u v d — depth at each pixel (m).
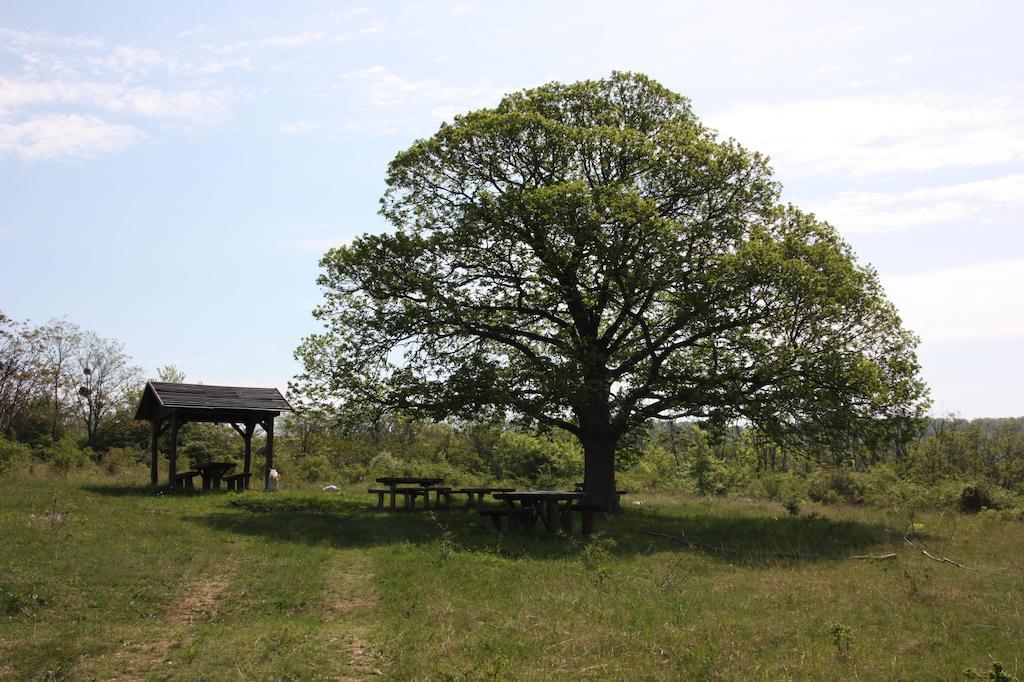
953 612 11.27
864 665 8.85
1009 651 9.49
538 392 21.66
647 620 10.68
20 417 50.31
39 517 17.41
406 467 40.06
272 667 8.95
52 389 51.56
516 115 22.27
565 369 20.97
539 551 16.45
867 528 20.70
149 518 18.78
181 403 26.12
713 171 22.38
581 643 9.59
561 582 13.17
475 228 22.33
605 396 22.89
